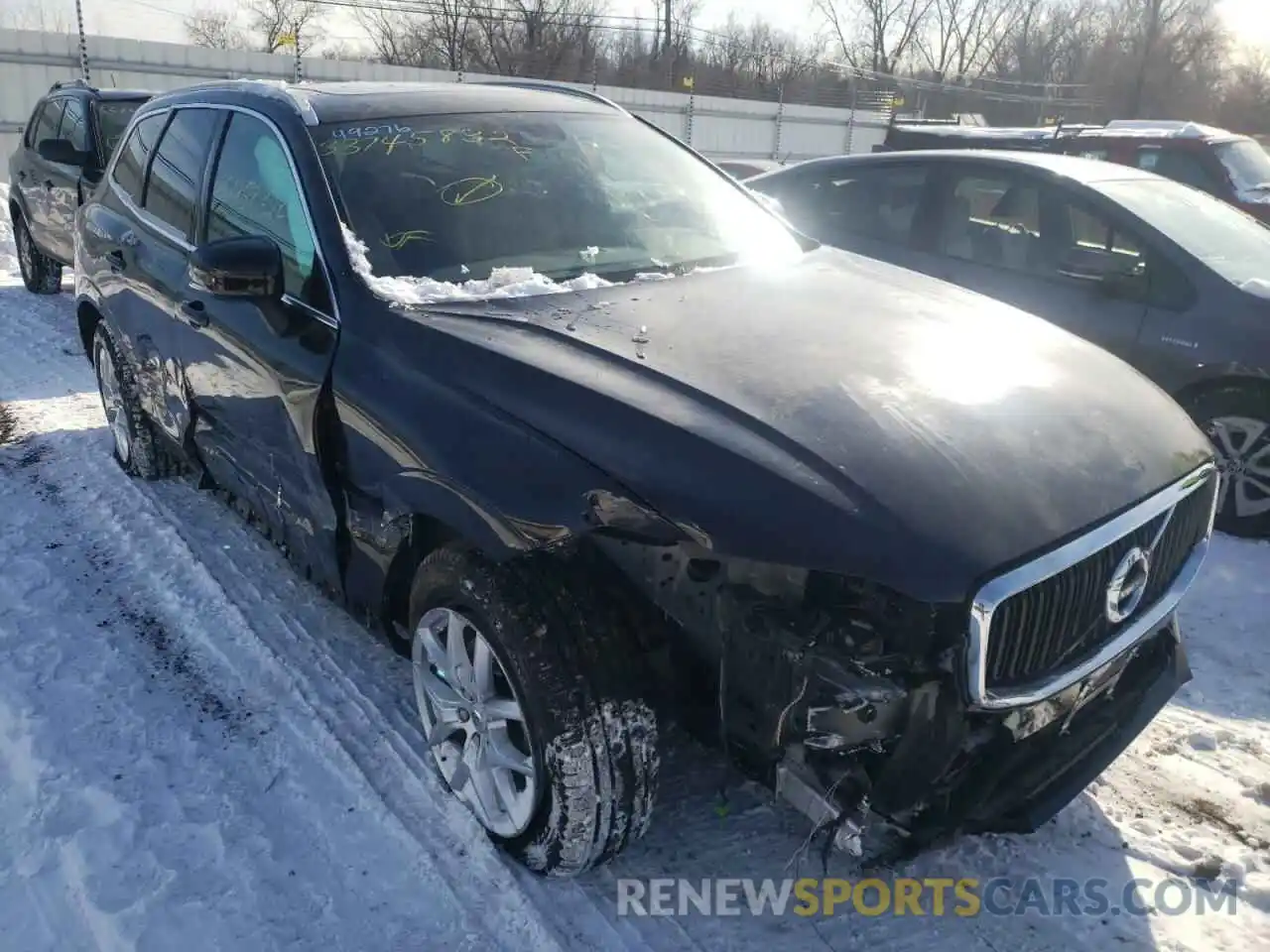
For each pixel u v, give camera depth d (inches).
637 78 1764.3
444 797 114.5
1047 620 86.9
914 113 1945.1
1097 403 104.6
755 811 114.1
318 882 103.4
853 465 86.5
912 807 86.8
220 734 125.3
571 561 96.3
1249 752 128.7
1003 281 219.8
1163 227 203.2
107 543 174.4
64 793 114.1
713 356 102.7
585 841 96.6
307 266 124.3
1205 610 166.2
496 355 101.5
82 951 95.1
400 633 123.6
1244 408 191.0
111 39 767.1
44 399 252.7
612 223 136.6
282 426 127.3
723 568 88.1
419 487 101.6
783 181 265.4
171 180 167.2
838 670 81.4
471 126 143.3
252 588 159.5
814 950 97.3
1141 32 1956.2
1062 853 110.5
